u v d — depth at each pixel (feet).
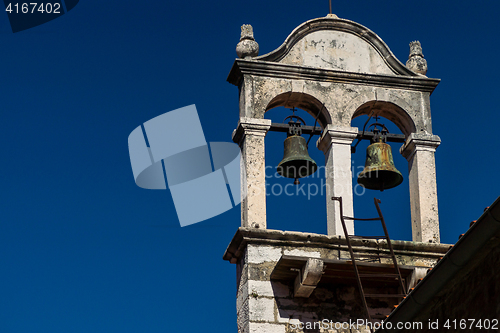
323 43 51.21
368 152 49.75
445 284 33.76
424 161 49.62
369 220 45.93
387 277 45.19
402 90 50.93
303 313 45.06
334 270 44.83
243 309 45.60
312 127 50.03
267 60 50.16
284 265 44.47
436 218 48.37
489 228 31.12
